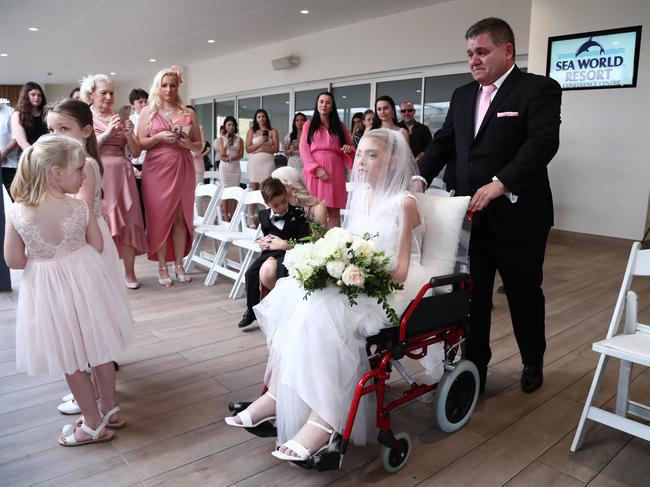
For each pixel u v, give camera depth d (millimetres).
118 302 2141
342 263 1820
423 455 2059
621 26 5777
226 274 4312
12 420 2301
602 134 6090
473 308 2549
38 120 4809
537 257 2484
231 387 2627
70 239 1968
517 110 2301
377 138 2074
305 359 1799
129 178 4109
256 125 7594
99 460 2000
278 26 9250
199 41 10648
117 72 15117
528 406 2467
